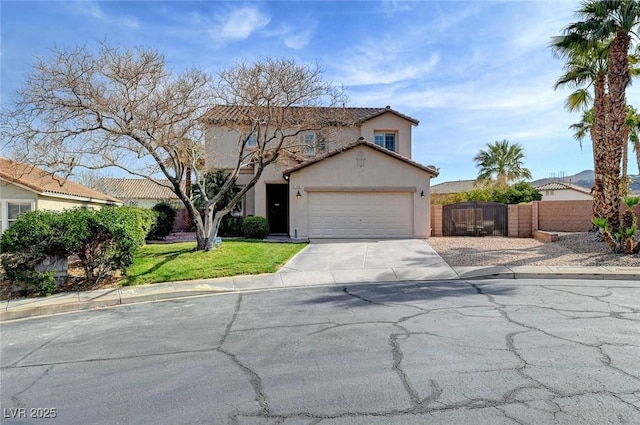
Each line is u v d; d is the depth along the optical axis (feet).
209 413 12.54
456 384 13.93
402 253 47.19
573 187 117.39
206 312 25.48
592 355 16.22
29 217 31.91
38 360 17.81
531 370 14.90
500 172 117.08
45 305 27.86
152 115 39.29
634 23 44.78
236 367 16.20
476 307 24.40
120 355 18.11
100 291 31.53
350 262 42.22
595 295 27.12
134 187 132.67
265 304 27.20
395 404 12.69
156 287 32.63
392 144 78.69
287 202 75.20
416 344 18.06
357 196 63.67
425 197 63.36
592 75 53.83
